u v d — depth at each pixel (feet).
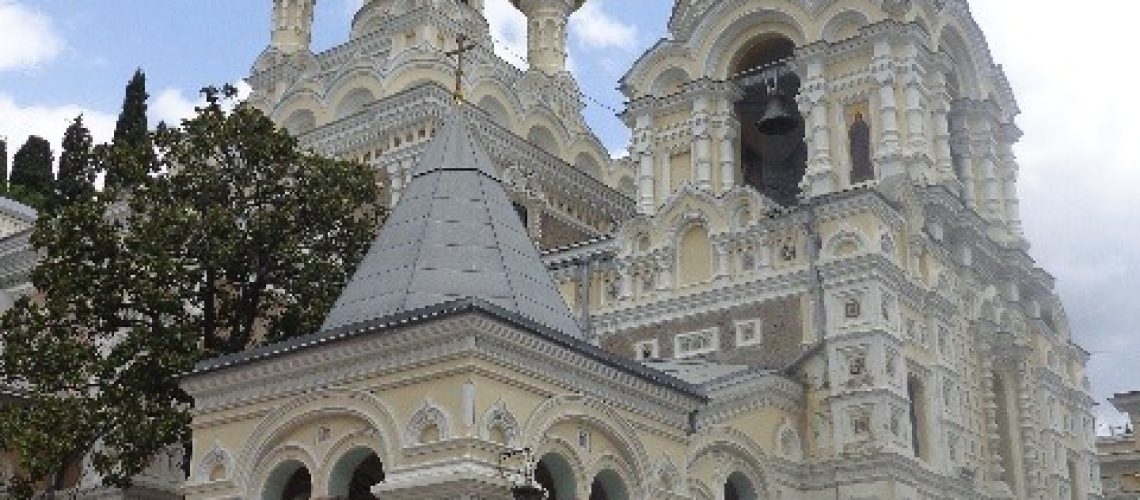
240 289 111.86
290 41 196.65
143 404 102.53
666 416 80.74
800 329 120.67
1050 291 151.64
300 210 114.01
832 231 121.19
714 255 128.57
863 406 113.91
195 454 75.82
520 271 77.36
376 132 157.89
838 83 138.72
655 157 147.33
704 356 125.49
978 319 134.21
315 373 71.92
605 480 76.43
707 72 146.72
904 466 112.98
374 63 171.01
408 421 67.00
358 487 76.18
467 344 66.18
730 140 144.15
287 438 72.54
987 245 139.33
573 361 72.59
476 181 81.30
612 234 157.07
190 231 106.22
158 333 104.53
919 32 137.08
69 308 105.91
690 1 151.33
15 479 104.73
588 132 189.98
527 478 64.28
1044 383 143.95
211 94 117.60
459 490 63.67
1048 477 139.64
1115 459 223.92
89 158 115.34
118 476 102.63
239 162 114.83
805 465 114.52
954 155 147.64
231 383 75.20
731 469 103.50
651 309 130.41
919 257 126.72
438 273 74.54
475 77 171.42
